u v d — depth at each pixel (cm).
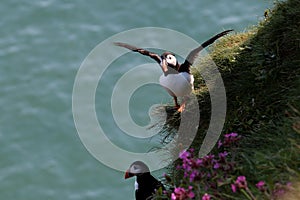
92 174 1931
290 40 914
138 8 2317
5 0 2398
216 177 621
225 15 2244
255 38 1011
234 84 945
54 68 2236
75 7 2364
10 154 2030
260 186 591
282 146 682
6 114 2127
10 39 2319
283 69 888
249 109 865
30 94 2175
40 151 2031
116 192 1886
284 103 813
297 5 945
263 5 2242
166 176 728
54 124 2084
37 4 2383
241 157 715
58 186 1944
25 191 1952
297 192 589
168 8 2292
